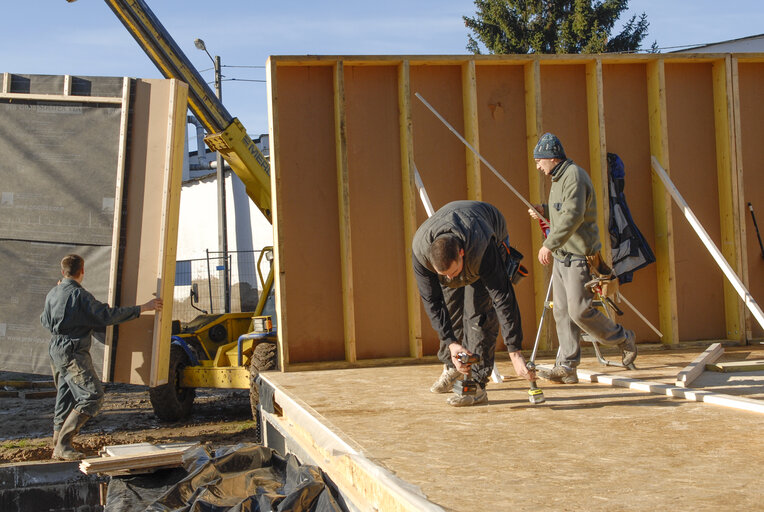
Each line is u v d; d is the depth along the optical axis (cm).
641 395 350
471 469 220
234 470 362
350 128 543
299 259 529
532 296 559
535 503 182
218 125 937
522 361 315
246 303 1755
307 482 282
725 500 180
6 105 602
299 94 537
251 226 1781
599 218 557
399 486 201
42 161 596
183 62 895
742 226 567
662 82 565
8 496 504
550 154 381
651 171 577
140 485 424
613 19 2191
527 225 564
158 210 576
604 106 575
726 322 576
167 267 576
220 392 988
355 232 538
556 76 574
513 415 307
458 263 268
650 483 198
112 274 575
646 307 571
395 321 539
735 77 571
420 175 553
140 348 572
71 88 592
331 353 529
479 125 562
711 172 586
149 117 582
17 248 598
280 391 405
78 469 521
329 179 538
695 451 236
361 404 348
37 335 593
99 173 587
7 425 747
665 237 560
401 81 543
